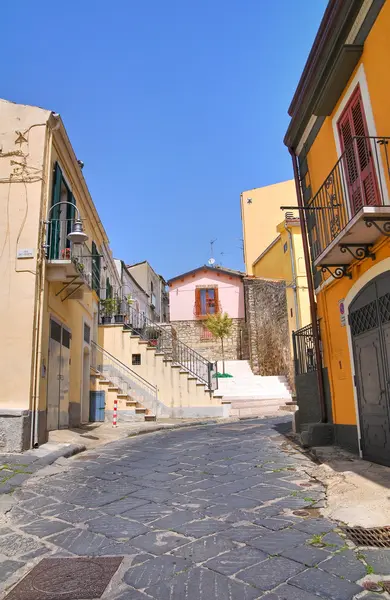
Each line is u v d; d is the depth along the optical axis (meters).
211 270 27.08
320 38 6.94
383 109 5.75
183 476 5.98
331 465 6.09
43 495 5.25
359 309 6.61
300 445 7.92
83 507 4.76
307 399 8.88
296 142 9.16
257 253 25.34
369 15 5.98
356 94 6.62
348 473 5.54
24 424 7.50
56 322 9.55
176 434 10.64
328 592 2.80
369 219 5.24
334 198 7.14
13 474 6.09
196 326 26.48
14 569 3.31
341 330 7.27
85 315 12.91
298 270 17.22
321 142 7.99
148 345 15.70
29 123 8.68
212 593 2.84
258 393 17.16
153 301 34.19
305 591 2.82
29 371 7.77
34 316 7.99
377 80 5.88
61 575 3.17
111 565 3.30
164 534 3.87
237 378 18.95
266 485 5.37
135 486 5.55
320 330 8.20
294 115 8.62
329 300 7.79
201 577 3.05
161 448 8.36
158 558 3.39
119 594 2.88
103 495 5.19
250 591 2.85
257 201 25.95
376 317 6.09
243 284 26.56
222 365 21.64
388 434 5.76
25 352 7.83
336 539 3.62
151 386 15.16
